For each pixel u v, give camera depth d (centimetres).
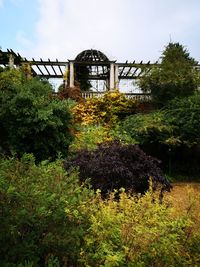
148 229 312
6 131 1062
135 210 347
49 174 358
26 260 273
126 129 1402
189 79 1606
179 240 325
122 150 680
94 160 642
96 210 343
